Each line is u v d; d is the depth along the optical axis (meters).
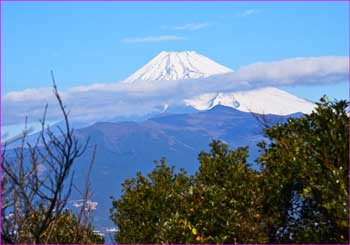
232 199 21.78
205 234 21.55
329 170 19.80
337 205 18.39
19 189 12.34
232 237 21.22
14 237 12.73
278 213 21.69
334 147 19.89
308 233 20.61
